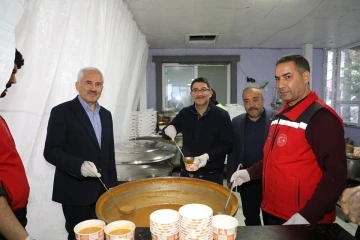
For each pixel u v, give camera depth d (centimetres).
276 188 122
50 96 168
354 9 280
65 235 181
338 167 101
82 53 179
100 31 199
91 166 132
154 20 315
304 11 286
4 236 87
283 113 125
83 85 155
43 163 169
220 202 111
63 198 153
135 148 209
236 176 138
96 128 165
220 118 194
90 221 82
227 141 193
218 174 195
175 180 126
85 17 177
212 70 500
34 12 143
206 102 195
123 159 187
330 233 86
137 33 332
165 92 499
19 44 139
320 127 105
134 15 297
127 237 73
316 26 346
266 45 463
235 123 212
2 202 84
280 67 117
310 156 112
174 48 479
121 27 249
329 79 507
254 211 212
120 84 252
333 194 99
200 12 287
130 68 309
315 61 497
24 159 150
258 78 492
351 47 456
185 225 69
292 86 114
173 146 227
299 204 115
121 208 111
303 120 112
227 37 404
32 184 166
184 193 124
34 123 151
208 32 373
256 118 202
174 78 498
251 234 85
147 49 440
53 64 154
